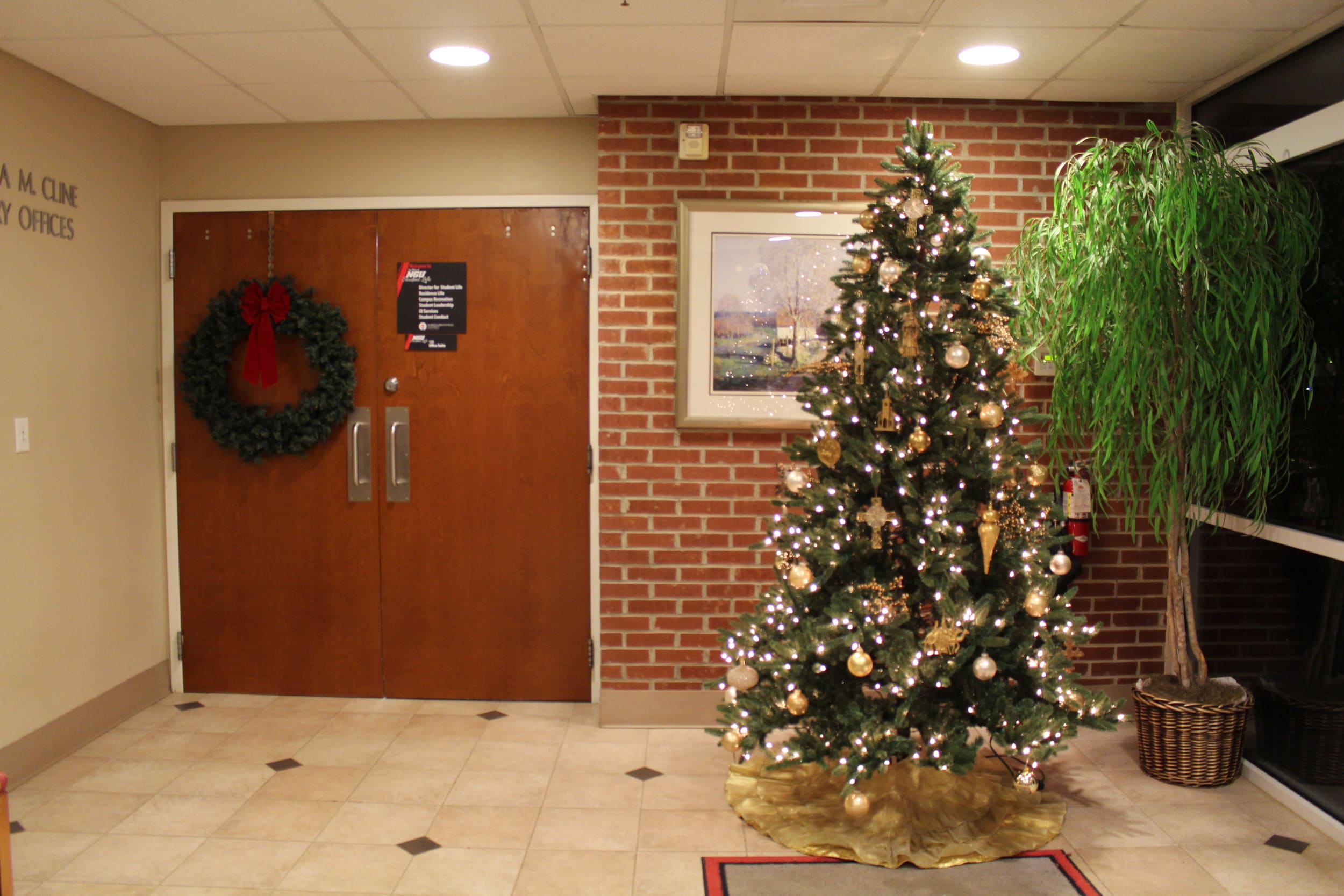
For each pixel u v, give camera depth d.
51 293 3.30
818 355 3.66
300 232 3.91
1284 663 3.08
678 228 3.62
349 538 3.99
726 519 3.71
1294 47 2.97
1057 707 2.79
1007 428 2.86
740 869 2.65
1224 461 3.05
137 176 3.80
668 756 3.45
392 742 3.56
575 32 2.88
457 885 2.56
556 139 3.84
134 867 2.64
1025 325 3.28
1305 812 2.91
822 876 2.61
